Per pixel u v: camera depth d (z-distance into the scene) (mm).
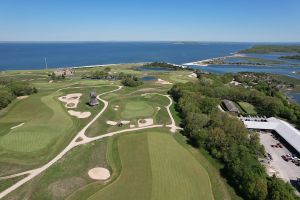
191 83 160500
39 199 58156
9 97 125125
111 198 58781
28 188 61594
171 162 75250
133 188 62594
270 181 60281
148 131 98188
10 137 86875
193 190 62781
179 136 94812
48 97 137875
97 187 63031
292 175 71000
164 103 138750
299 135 91562
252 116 117125
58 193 60375
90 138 90438
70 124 100625
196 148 85375
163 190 62031
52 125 98625
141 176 67688
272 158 80062
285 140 90188
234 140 80188
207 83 169875
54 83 183500
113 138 91188
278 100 126625
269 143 90750
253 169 64875
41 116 108312
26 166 70812
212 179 68125
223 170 72688
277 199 54656
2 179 64625
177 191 61969
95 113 115688
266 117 116875
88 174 68688
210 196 60969
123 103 133125
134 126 103188
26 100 131125
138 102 136125
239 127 84750
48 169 69875
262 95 137625
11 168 69500
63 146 83562
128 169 71000
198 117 96250
